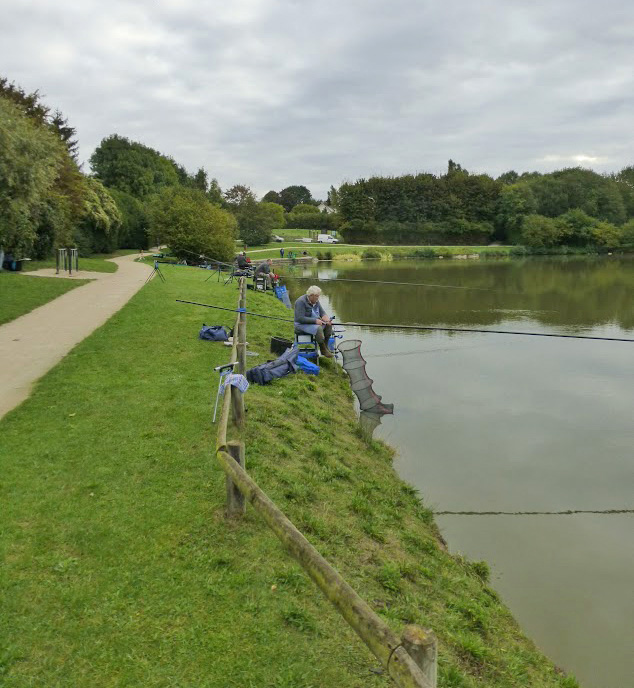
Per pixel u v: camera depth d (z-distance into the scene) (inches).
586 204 3125.0
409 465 327.0
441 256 2561.5
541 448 354.0
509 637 185.2
